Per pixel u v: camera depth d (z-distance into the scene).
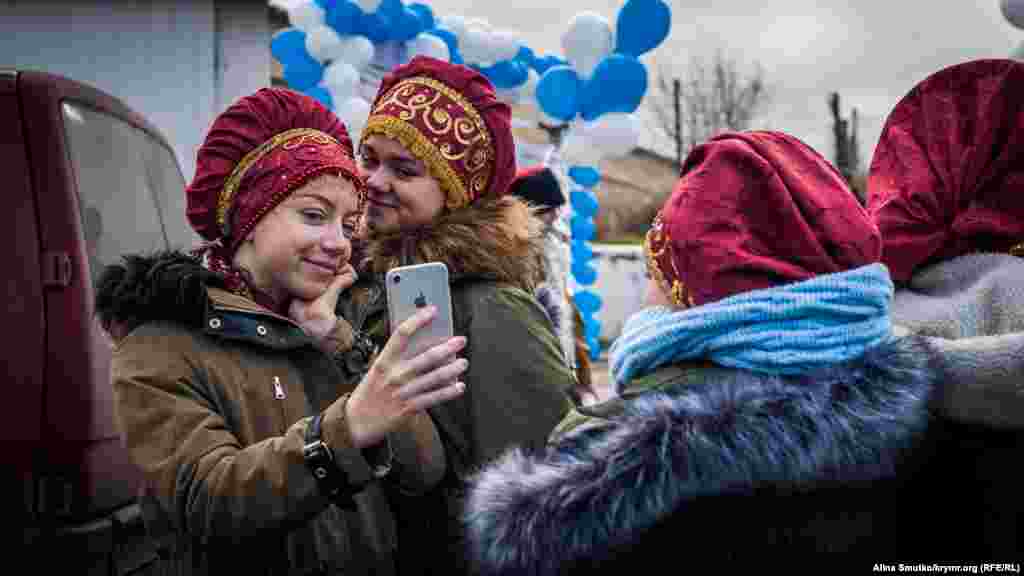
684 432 0.97
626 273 13.91
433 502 1.72
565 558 0.97
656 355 1.09
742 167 1.08
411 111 1.86
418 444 1.60
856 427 0.97
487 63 5.30
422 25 4.91
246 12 7.54
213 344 1.45
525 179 3.20
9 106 2.88
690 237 1.07
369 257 1.90
